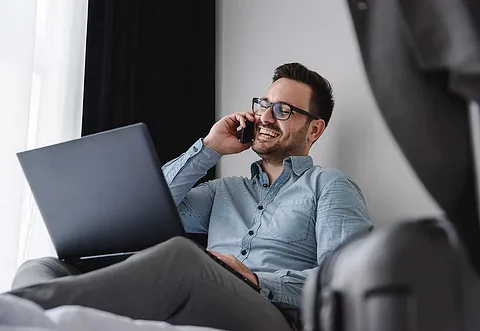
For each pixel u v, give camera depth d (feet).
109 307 2.84
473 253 1.57
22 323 2.02
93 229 4.21
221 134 6.30
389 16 1.63
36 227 6.15
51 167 4.28
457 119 1.64
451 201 1.62
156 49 7.48
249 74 7.62
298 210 5.51
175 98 7.52
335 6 6.82
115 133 3.92
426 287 1.52
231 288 3.51
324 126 6.38
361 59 1.70
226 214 5.99
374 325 1.52
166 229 3.91
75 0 6.91
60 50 6.73
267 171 6.29
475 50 1.45
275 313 3.68
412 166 1.66
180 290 3.23
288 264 5.33
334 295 1.61
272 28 7.49
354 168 6.36
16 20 6.26
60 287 2.73
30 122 6.40
